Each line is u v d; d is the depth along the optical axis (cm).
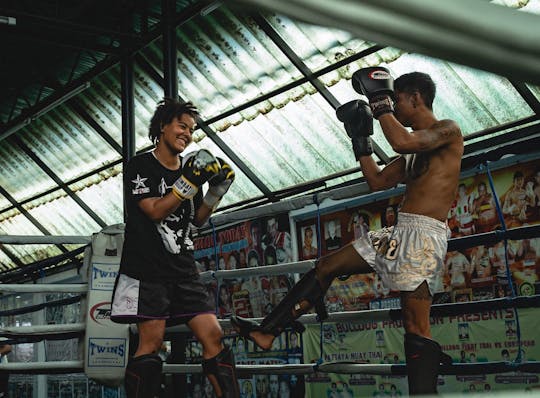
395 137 196
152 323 246
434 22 15
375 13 15
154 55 898
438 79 702
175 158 254
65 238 388
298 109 819
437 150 206
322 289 232
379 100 202
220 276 320
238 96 872
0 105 1173
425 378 196
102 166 1070
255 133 876
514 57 16
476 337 650
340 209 810
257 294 892
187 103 252
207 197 262
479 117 700
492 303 235
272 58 805
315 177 858
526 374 599
